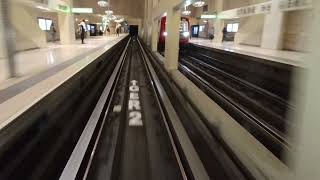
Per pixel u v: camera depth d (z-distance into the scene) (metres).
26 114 3.33
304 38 1.30
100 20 35.81
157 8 16.98
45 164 3.52
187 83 8.16
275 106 7.84
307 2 1.27
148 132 5.73
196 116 5.31
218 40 21.91
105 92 8.17
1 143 2.66
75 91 5.76
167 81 9.29
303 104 1.31
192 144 4.60
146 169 4.29
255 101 8.30
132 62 17.89
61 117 4.59
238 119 7.07
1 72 5.76
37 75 5.62
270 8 8.66
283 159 3.38
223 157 3.70
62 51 11.33
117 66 14.30
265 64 9.64
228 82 11.48
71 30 17.12
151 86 10.21
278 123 6.54
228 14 15.39
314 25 1.20
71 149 4.52
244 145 3.84
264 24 15.40
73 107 5.47
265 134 5.65
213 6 26.72
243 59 11.60
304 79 1.30
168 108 6.82
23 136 3.18
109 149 4.69
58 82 4.93
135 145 5.13
